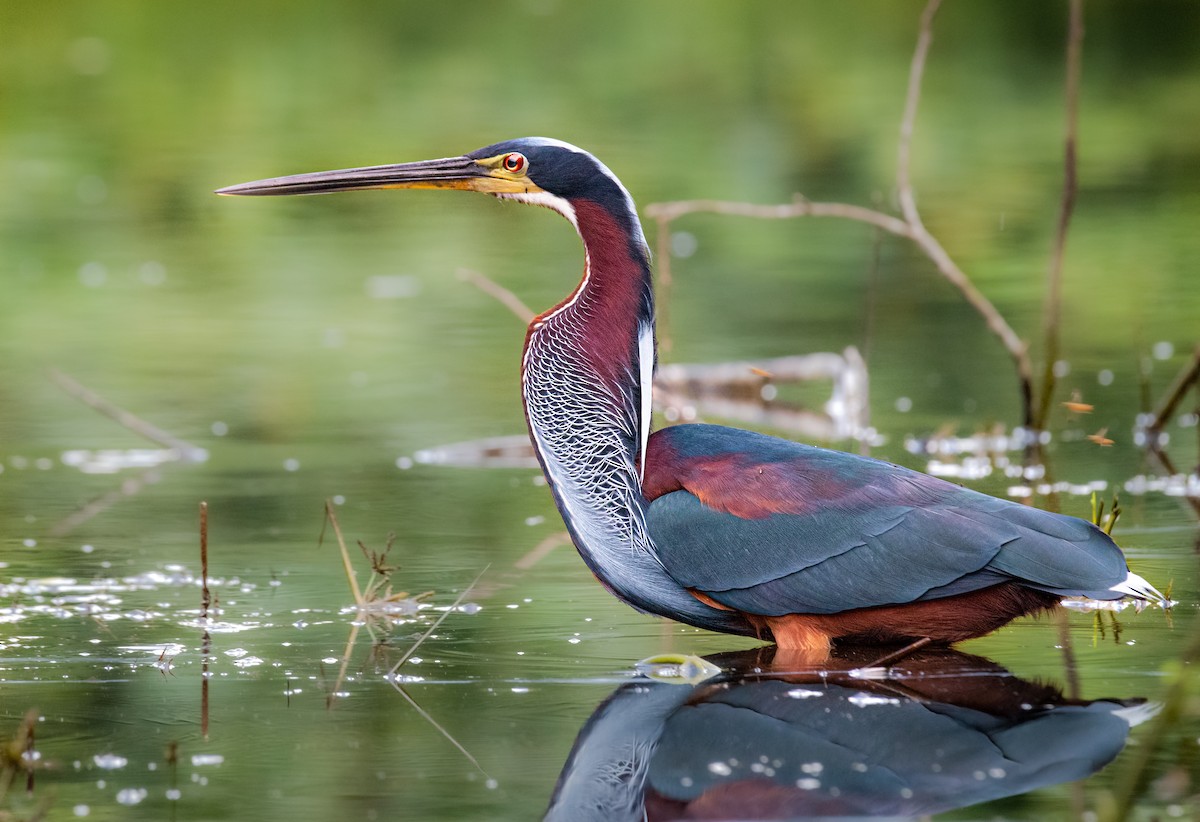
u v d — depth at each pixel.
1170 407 14.25
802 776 6.70
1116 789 6.51
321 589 10.02
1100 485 12.48
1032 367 17.03
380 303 21.08
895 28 41.28
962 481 12.70
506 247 24.27
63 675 8.27
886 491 8.48
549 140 9.46
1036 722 7.30
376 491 12.87
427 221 26.59
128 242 24.75
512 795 6.57
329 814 6.36
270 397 16.44
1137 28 40.12
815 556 8.41
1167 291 20.11
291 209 27.52
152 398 16.44
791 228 24.72
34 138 30.95
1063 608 9.35
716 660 8.47
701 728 7.34
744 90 34.28
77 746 7.19
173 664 8.46
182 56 38.62
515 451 14.34
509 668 8.34
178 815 6.36
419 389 16.73
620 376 9.12
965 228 23.62
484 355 18.25
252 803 6.50
